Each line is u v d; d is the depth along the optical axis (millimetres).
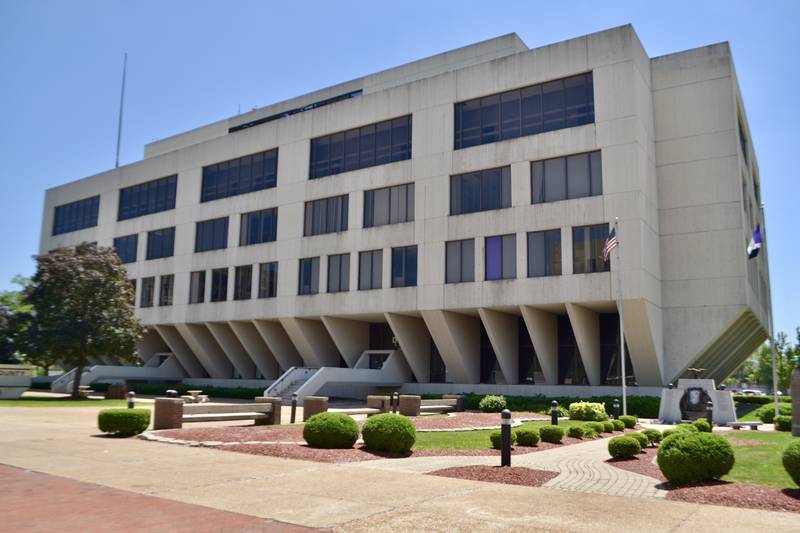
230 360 52656
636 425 27000
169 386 49250
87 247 42094
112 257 41812
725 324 35344
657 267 36438
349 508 9352
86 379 50625
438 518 8781
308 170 46094
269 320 47312
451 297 38281
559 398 35188
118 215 59031
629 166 33875
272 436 17891
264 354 50719
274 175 48281
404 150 42000
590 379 37531
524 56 37906
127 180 58562
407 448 15734
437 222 39438
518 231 36531
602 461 15328
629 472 13547
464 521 8617
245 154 49906
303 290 44875
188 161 53656
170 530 7957
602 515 9047
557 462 15031
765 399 53062
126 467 12734
